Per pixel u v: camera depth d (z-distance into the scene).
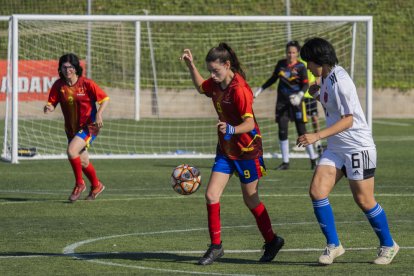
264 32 66.44
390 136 51.97
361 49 43.62
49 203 25.98
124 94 63.78
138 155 40.53
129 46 64.38
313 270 16.20
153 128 56.16
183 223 22.27
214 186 16.86
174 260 17.28
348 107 16.03
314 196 16.59
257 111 66.06
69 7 66.38
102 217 23.30
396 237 20.02
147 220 22.75
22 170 35.31
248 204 17.12
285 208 24.94
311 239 19.84
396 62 71.94
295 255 17.84
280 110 35.78
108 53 62.97
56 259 17.38
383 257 16.80
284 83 35.47
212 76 16.72
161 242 19.47
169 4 69.25
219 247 16.94
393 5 74.19
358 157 16.36
